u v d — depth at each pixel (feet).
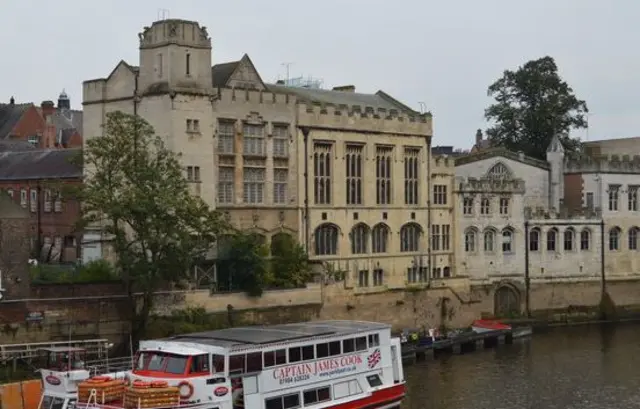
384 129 274.57
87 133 250.16
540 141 369.91
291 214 255.09
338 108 264.72
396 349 170.81
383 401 164.86
